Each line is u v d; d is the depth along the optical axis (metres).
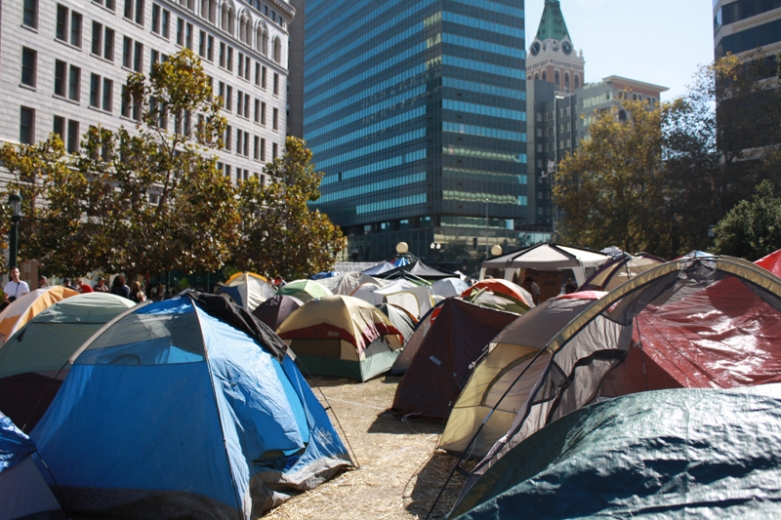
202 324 6.50
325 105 118.12
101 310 9.60
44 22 36.50
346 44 111.88
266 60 60.25
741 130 42.94
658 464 2.88
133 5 43.84
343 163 112.31
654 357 6.39
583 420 3.57
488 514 2.97
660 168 47.22
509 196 95.12
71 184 23.72
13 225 17.59
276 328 15.36
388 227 101.88
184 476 5.66
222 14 54.50
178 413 5.92
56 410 6.25
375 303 18.92
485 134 93.06
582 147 49.44
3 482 5.20
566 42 183.75
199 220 24.38
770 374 6.04
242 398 6.27
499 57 94.94
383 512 5.83
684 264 5.82
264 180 59.25
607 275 16.36
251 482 5.80
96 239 22.95
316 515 5.76
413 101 94.62
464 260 90.06
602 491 2.85
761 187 31.48
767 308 6.26
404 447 8.05
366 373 13.21
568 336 5.89
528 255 22.42
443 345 9.89
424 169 92.00
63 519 5.47
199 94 24.61
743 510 2.52
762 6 54.31
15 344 9.04
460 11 91.25
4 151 25.30
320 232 36.59
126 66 43.41
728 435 2.92
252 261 35.12
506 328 8.02
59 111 37.47
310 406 7.26
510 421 7.34
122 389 6.14
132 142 24.28
